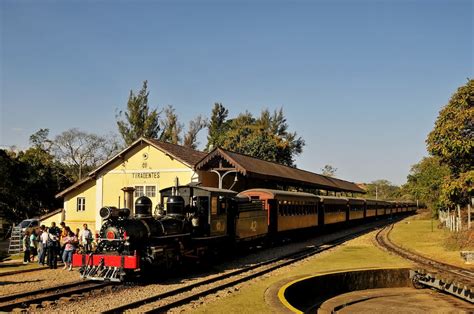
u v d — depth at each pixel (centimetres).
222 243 1950
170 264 1547
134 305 1108
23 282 1450
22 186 3834
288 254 2148
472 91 2214
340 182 5366
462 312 1273
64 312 1052
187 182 2714
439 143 2341
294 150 7250
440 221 4403
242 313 1029
